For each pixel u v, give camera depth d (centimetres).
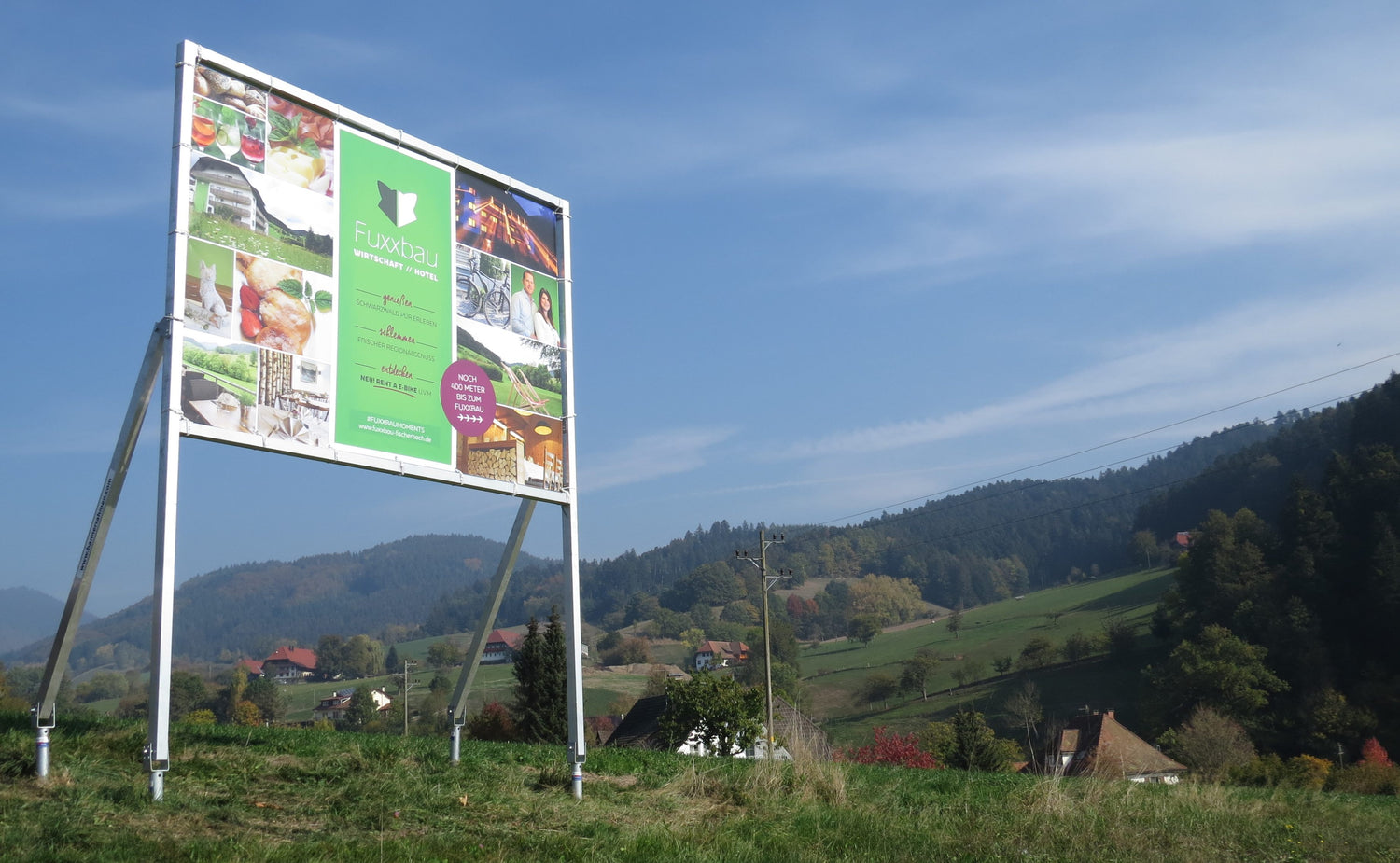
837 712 10681
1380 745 6644
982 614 14875
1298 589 8281
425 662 15288
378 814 957
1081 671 10112
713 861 893
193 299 1046
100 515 1062
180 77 1077
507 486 1341
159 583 954
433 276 1309
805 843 1001
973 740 4247
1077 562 19838
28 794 882
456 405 1304
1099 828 1146
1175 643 9381
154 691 930
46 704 1062
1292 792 1719
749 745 2719
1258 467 14625
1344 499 8700
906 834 1061
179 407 1012
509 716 4628
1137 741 5297
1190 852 1077
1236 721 7281
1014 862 996
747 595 18788
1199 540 9731
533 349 1421
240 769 1078
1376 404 10181
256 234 1120
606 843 945
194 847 780
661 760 1561
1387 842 1238
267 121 1159
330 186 1212
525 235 1445
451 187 1355
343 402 1177
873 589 17162
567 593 1370
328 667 15212
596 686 12250
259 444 1080
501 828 970
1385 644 7619
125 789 909
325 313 1176
